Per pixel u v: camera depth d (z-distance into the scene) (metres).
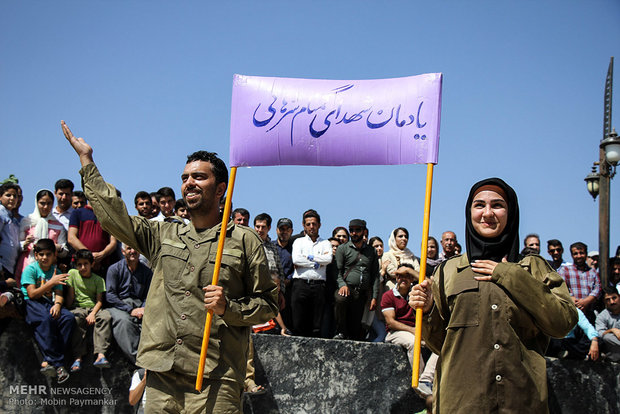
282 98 4.92
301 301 8.12
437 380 3.97
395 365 6.93
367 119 4.73
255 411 6.90
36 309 7.09
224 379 4.10
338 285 8.05
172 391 4.10
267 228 8.30
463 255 4.12
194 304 4.18
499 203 4.05
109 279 7.42
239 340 4.24
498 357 3.72
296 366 6.97
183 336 4.12
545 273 3.94
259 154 4.89
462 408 3.71
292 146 4.84
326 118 4.81
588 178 9.36
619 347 6.76
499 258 4.05
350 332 8.04
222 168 4.55
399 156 4.62
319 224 8.39
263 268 4.33
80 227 8.13
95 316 7.22
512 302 3.78
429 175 4.50
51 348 6.98
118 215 4.31
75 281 7.43
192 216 4.47
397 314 7.22
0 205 7.96
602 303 8.15
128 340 7.12
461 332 3.83
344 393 6.89
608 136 9.23
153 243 4.43
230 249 4.31
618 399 6.68
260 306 4.21
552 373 6.75
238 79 5.04
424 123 4.60
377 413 6.82
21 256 8.04
